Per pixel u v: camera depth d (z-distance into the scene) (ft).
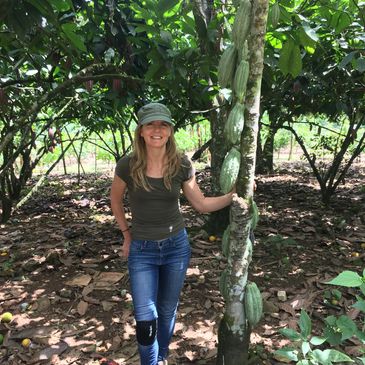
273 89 12.41
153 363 6.45
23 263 11.84
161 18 8.64
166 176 6.32
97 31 9.84
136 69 10.85
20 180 18.22
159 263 6.64
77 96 13.50
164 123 6.13
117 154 23.65
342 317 5.40
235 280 5.60
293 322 8.43
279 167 34.83
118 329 8.40
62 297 9.83
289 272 10.87
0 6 6.73
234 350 5.79
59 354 7.63
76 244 13.46
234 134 4.98
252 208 5.43
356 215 16.38
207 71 9.48
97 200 21.17
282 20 8.41
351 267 11.12
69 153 40.65
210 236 13.08
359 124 16.93
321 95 14.88
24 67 14.56
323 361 5.10
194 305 9.27
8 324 8.68
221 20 8.86
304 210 17.42
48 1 7.09
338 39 10.43
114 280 10.60
